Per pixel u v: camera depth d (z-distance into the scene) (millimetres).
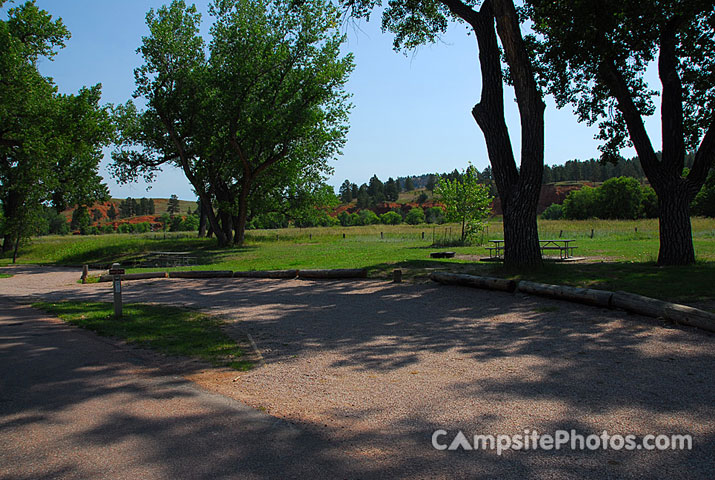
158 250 34188
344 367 5812
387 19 17156
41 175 34469
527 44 15344
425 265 15875
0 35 26438
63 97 30484
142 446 3719
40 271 25641
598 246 23141
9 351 6766
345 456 3504
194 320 9055
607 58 13156
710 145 12578
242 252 28781
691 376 4926
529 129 12562
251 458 3496
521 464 3303
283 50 30266
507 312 8805
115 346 7023
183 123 32562
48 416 4355
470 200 29875
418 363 5855
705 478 3057
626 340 6426
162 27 30578
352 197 192875
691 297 8352
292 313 9656
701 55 13883
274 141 30906
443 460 3396
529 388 4777
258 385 5207
